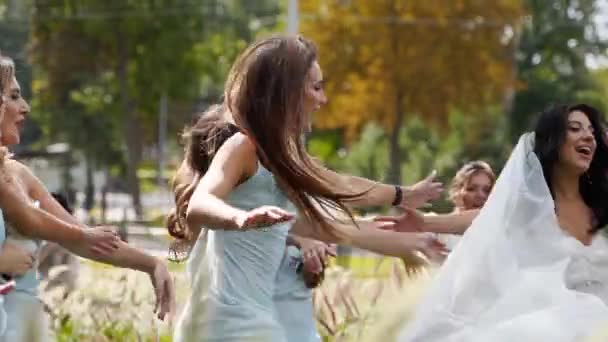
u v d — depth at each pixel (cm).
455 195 1131
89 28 6100
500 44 5744
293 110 749
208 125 777
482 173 1129
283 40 754
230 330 741
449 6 5703
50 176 6156
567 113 917
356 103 5731
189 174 799
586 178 924
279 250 755
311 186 753
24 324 806
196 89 6244
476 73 5734
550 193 907
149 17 6119
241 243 745
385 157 5678
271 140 744
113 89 6219
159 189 6481
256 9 6681
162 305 823
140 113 6347
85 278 1198
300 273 828
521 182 870
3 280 766
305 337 833
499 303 841
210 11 6384
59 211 853
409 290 852
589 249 880
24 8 6228
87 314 1183
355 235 802
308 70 753
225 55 6319
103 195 4766
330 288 1176
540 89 6412
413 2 5688
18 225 791
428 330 841
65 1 6169
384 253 809
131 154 6184
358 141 5781
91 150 6266
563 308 836
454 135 5734
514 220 867
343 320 1117
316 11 5734
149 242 1355
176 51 6153
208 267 755
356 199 819
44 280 1159
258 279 748
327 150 6806
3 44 6200
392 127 5697
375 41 5691
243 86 747
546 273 853
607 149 919
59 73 6212
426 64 5681
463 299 842
